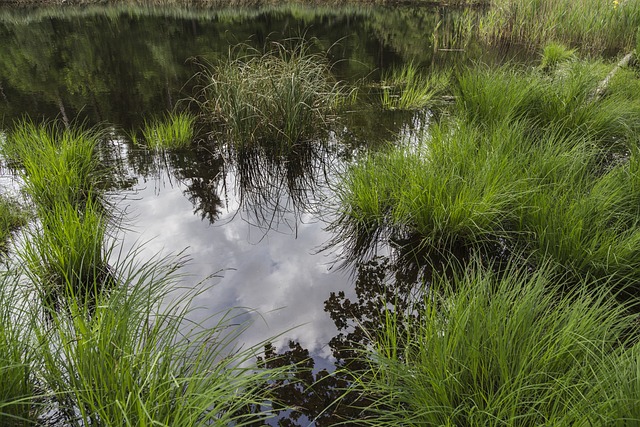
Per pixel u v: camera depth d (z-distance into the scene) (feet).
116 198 15.07
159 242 12.42
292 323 9.34
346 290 10.42
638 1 34.55
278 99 18.65
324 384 7.81
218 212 14.39
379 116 22.85
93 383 6.17
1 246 11.48
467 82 19.99
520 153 12.78
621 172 11.84
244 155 18.62
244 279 10.87
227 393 6.32
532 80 19.19
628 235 10.02
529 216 10.94
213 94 22.90
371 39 46.80
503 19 40.14
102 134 20.94
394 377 6.97
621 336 7.82
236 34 49.96
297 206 14.89
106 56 40.11
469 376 6.34
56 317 7.11
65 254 9.98
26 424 6.06
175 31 52.75
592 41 35.17
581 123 16.16
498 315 6.60
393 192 12.64
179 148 19.30
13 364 5.90
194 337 8.65
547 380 6.12
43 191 13.67
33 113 24.25
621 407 5.06
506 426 5.70
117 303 7.39
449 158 12.97
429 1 76.95
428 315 7.38
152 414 5.61
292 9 71.46
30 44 45.39
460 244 11.61
